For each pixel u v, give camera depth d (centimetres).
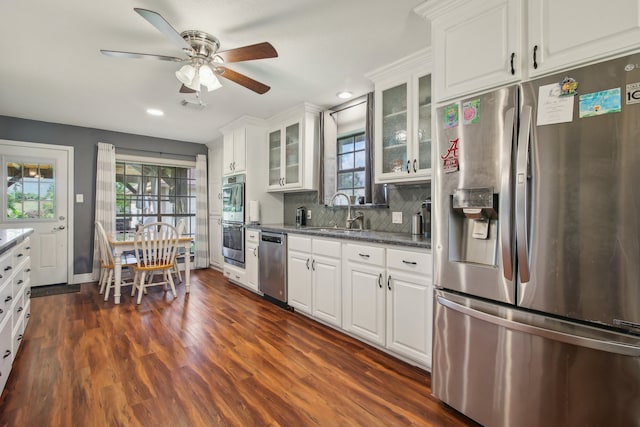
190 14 183
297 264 302
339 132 355
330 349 230
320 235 274
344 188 354
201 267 535
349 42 216
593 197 115
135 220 495
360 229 316
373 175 296
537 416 127
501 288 141
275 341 243
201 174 536
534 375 127
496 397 140
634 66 107
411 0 172
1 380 164
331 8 179
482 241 157
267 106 352
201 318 293
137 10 146
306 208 396
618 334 110
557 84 124
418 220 250
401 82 244
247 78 224
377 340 223
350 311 245
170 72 259
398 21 192
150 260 351
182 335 253
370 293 229
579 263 118
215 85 214
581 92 118
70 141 425
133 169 493
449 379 160
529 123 129
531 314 130
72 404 164
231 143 427
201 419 154
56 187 416
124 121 408
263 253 353
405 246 205
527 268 130
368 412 161
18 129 391
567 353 119
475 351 149
